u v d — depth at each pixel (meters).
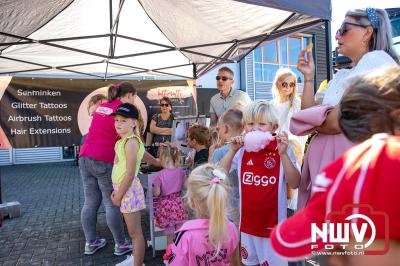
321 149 1.56
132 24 3.92
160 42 4.45
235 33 3.84
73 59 4.91
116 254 3.47
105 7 3.47
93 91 5.57
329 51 2.69
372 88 0.77
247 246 2.02
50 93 5.39
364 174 0.68
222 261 1.61
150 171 3.91
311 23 3.07
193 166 3.18
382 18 1.58
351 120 0.80
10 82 5.19
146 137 5.48
